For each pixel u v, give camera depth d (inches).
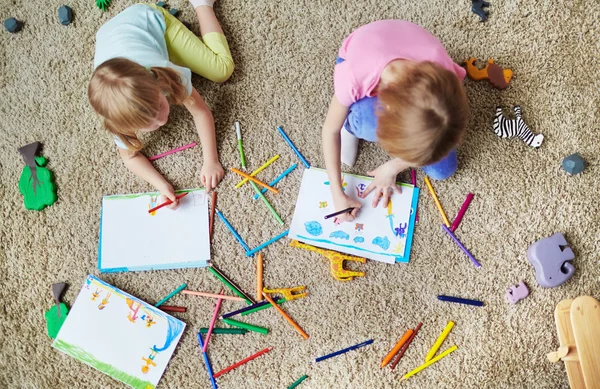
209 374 42.2
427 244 43.3
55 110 46.1
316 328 42.8
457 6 45.9
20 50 46.9
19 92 46.4
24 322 43.6
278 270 43.5
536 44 45.5
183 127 45.3
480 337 42.4
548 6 45.8
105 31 41.1
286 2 46.4
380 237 43.1
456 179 44.0
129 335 42.3
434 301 42.9
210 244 43.8
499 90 45.0
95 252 44.1
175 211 44.0
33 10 47.2
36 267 44.2
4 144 45.8
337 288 43.2
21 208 45.0
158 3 46.5
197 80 45.7
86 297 42.9
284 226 43.9
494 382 41.9
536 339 42.3
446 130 30.4
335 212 43.2
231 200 44.4
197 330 42.9
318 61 45.8
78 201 44.8
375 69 33.0
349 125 38.7
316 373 42.3
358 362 42.3
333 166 39.9
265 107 45.4
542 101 44.9
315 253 43.6
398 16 46.0
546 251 41.9
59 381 42.6
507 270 43.1
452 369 42.0
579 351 37.9
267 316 43.0
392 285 43.1
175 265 43.4
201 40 44.9
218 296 43.0
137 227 43.9
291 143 44.6
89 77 46.4
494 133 44.4
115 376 41.8
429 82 29.7
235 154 44.8
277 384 42.3
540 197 43.8
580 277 42.9
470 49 45.6
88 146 45.5
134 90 34.8
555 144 44.4
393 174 41.2
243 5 46.5
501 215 43.7
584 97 44.8
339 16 46.1
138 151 44.3
